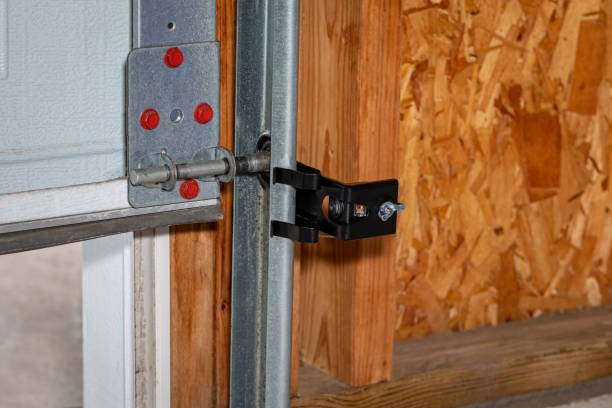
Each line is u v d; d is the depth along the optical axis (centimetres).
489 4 261
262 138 133
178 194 128
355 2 211
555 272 293
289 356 137
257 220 136
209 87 127
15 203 117
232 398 143
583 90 285
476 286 277
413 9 248
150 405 200
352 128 216
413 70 252
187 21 126
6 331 321
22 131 121
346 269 229
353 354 230
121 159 131
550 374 262
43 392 275
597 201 297
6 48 118
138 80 120
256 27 131
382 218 130
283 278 134
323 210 135
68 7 123
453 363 248
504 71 268
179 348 202
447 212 267
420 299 267
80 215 122
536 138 279
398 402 237
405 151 255
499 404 254
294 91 128
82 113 127
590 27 282
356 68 213
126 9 128
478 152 269
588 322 288
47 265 395
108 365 197
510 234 281
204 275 202
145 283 193
